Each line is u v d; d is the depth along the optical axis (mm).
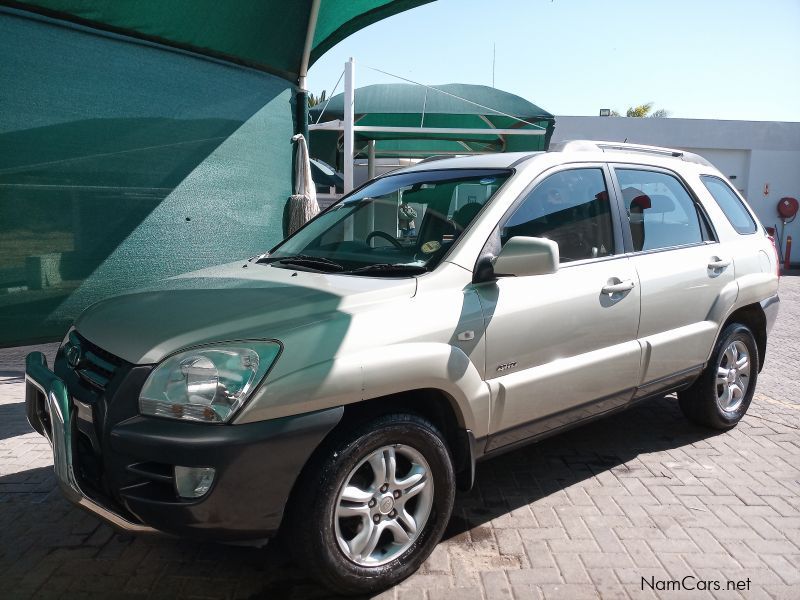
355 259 3541
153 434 2455
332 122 10539
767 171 20719
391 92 14898
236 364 2523
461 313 3061
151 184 7031
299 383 2551
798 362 7422
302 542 2635
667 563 3137
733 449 4570
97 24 6402
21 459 4277
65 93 6297
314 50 9117
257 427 2473
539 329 3361
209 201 7551
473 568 3078
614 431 4918
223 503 2455
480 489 3928
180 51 7082
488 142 16578
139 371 2578
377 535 2826
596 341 3670
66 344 3227
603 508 3688
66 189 6430
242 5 6945
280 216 8453
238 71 7660
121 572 3055
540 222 3572
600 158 4062
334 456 2645
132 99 6770
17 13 5902
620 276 3807
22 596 2859
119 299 3252
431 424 2979
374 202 3967
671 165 4594
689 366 4344
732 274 4617
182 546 3289
